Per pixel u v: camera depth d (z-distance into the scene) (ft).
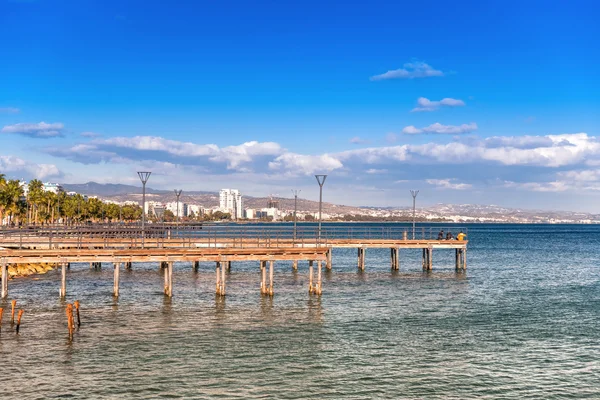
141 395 95.35
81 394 95.25
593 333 141.38
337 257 383.45
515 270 297.74
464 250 280.92
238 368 109.50
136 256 171.83
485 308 174.81
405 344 128.67
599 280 254.88
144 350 120.06
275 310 164.25
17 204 475.31
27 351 118.01
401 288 215.51
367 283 228.84
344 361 114.93
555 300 192.54
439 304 180.75
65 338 128.57
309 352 120.78
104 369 107.55
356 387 100.53
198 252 175.01
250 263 323.57
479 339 134.41
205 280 232.32
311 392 97.91
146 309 163.12
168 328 139.74
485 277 259.80
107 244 219.20
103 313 156.56
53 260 166.61
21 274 244.22
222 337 131.85
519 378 106.32
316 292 193.16
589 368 112.57
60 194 599.16
